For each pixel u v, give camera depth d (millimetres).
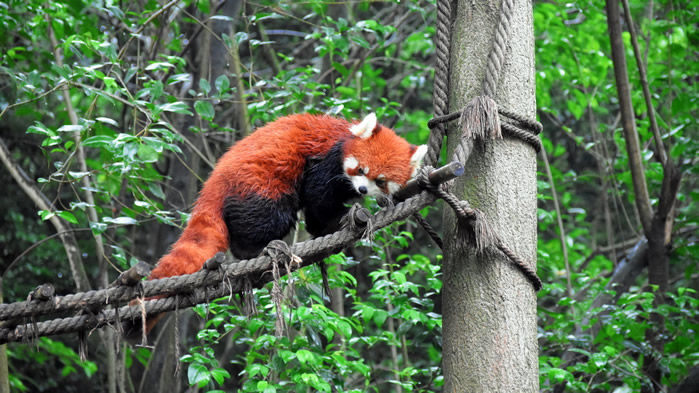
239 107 11211
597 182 17750
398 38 15312
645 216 10727
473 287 5055
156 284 5008
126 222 7676
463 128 4965
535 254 5246
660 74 12023
